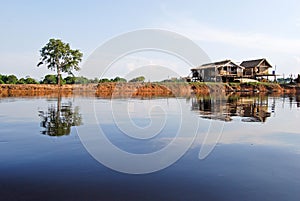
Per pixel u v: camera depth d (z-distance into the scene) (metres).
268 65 57.75
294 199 3.95
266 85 49.50
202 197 4.02
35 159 5.81
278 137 8.20
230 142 7.55
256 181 4.62
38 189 4.27
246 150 6.67
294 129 9.59
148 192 4.19
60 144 7.18
